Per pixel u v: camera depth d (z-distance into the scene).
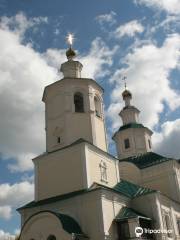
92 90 29.75
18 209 26.78
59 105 28.77
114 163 29.41
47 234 22.36
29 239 23.03
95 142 27.52
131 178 35.66
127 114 42.72
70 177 25.83
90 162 26.12
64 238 21.50
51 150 27.86
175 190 33.12
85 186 24.75
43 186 27.08
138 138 40.72
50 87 29.64
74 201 24.38
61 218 22.52
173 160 34.44
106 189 24.22
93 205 23.52
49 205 25.39
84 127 27.75
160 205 27.03
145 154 38.34
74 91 28.97
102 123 29.53
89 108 28.56
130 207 26.88
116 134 41.66
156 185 34.25
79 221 23.58
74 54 33.16
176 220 29.44
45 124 29.34
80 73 31.89
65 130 27.41
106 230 22.70
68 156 26.58
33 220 23.30
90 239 22.75
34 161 28.42
